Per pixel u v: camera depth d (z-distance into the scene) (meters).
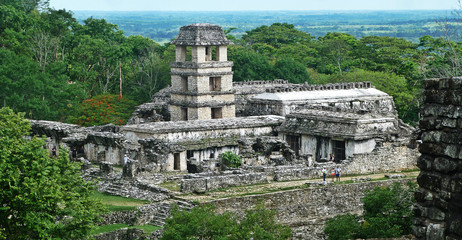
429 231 32.62
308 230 65.38
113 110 118.00
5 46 145.25
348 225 58.06
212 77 112.56
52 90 119.06
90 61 154.25
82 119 116.12
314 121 88.88
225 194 64.62
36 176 46.62
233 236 51.09
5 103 114.75
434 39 170.75
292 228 64.62
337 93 110.62
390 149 77.88
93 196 66.12
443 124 32.72
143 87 148.25
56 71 127.44
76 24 165.88
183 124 89.44
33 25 155.25
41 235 44.81
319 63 185.12
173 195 64.50
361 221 65.19
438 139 32.84
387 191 59.19
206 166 78.25
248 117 96.81
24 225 46.47
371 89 115.25
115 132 96.00
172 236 50.31
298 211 65.38
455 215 32.06
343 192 67.94
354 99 110.38
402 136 85.69
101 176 71.75
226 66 112.69
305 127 89.31
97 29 169.62
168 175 72.62
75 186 51.88
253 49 195.00
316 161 85.81
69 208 48.06
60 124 95.06
